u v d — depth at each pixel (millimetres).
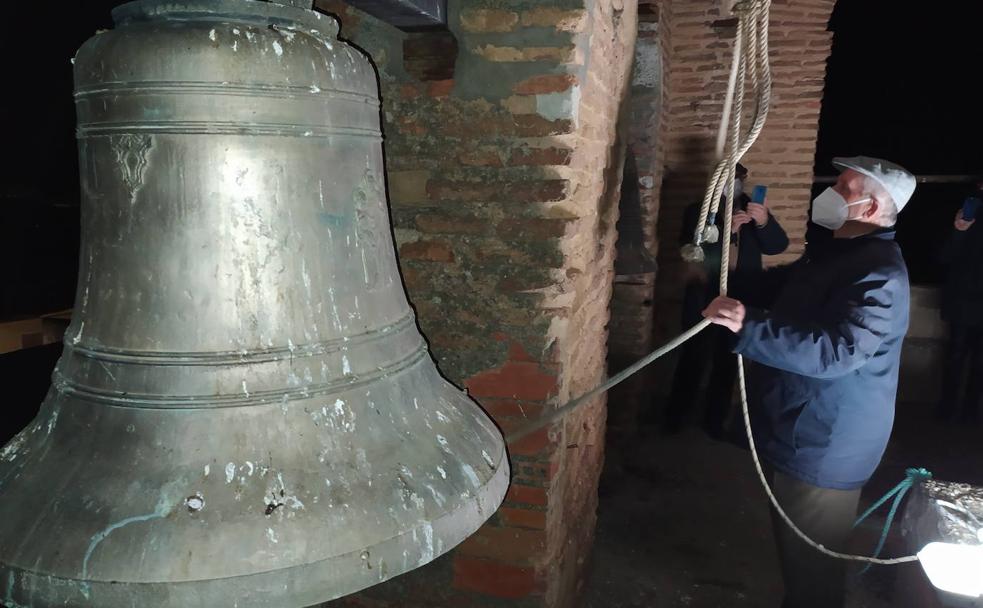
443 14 1656
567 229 1759
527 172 1745
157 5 841
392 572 796
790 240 4555
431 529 830
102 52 826
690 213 3936
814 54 4336
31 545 747
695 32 4340
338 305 913
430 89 1756
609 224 2738
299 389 851
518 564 1958
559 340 1843
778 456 2201
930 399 4945
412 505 830
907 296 2031
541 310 1811
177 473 786
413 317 1089
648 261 3162
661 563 2947
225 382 827
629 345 4262
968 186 6719
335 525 776
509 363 1863
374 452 871
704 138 4445
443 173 1800
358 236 960
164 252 838
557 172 1725
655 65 3805
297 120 854
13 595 742
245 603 725
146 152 827
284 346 853
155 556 716
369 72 1000
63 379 892
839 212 2152
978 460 4020
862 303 1941
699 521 3277
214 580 713
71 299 1744
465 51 1714
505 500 1939
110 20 1688
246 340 841
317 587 753
